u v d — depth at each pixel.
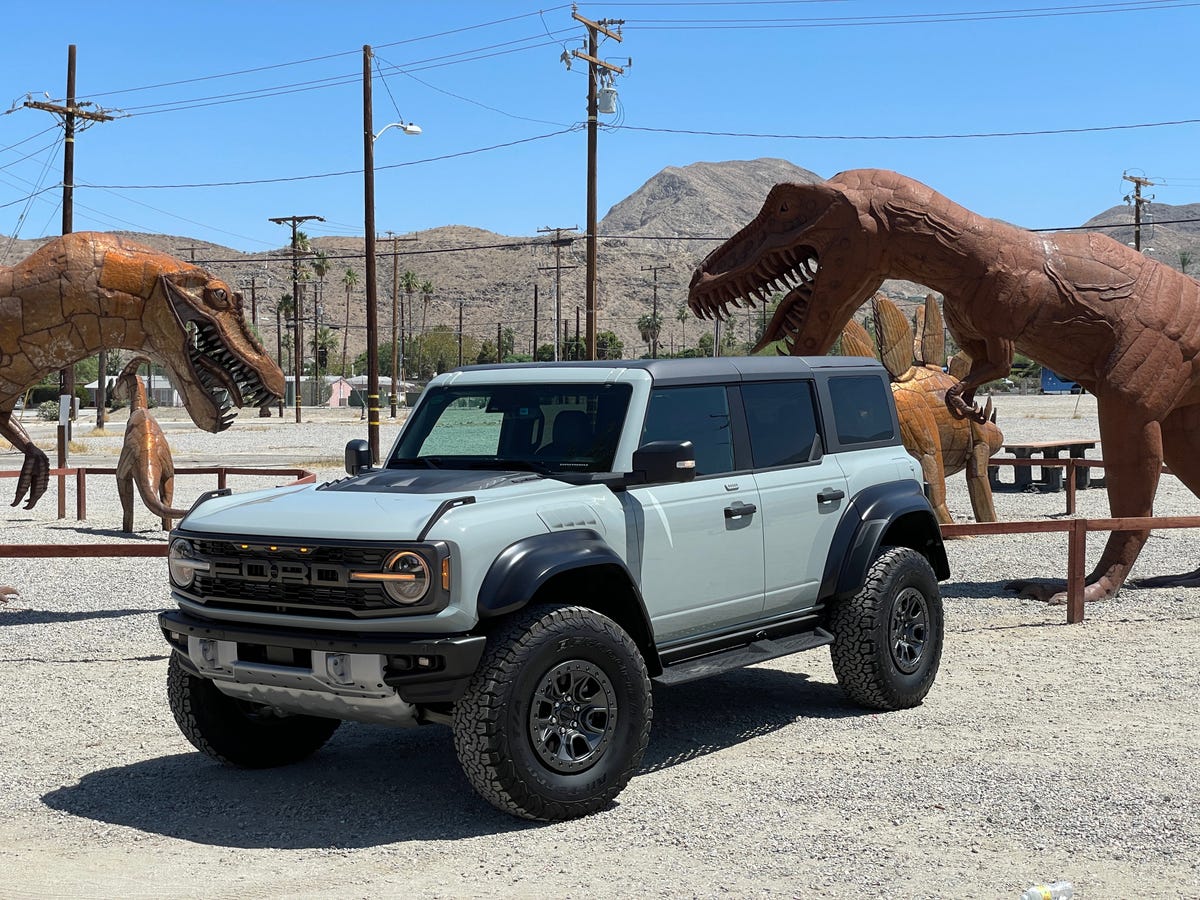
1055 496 22.38
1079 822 5.60
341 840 5.57
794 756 6.76
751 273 11.71
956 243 11.29
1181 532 17.36
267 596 5.83
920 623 7.89
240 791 6.34
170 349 11.50
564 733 5.75
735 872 5.03
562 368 6.93
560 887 4.91
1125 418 11.72
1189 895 4.77
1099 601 11.65
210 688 6.47
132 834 5.70
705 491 6.82
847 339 15.09
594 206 37.88
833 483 7.68
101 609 11.76
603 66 37.50
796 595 7.41
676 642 6.73
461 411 7.04
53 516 19.31
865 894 4.78
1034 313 11.48
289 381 108.50
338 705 5.75
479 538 5.62
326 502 6.07
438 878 5.05
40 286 11.20
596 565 5.99
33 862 5.34
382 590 5.50
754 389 7.39
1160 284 11.86
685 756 6.81
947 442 16.23
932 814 5.74
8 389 11.67
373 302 34.62
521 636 5.59
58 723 7.65
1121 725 7.36
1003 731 7.23
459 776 6.55
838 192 11.26
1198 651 9.52
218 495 6.60
